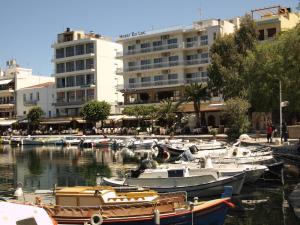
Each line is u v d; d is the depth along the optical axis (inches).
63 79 3892.7
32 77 4392.2
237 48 2450.8
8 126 3956.7
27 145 2910.9
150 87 3289.9
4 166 1670.8
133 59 3444.9
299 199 803.4
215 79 2469.2
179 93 3186.5
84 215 606.2
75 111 3752.5
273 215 724.0
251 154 1216.8
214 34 3065.9
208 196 832.9
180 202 646.5
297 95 1590.8
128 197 650.8
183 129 2723.9
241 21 2500.0
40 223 476.4
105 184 892.0
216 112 2903.5
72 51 3836.1
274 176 1027.9
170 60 3257.9
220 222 649.0
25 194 759.1
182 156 1184.2
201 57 3149.6
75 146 2709.2
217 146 1622.8
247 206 794.2
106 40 3833.7
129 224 605.0
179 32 3189.0
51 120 3595.0
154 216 601.0
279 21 2783.0
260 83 1889.8
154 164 940.0
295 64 1512.1
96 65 3676.2
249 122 2064.5
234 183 849.5
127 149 2301.9
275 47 1838.1
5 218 458.0
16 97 4229.8
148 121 3058.6
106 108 3189.0
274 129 2041.1
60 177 1326.3
